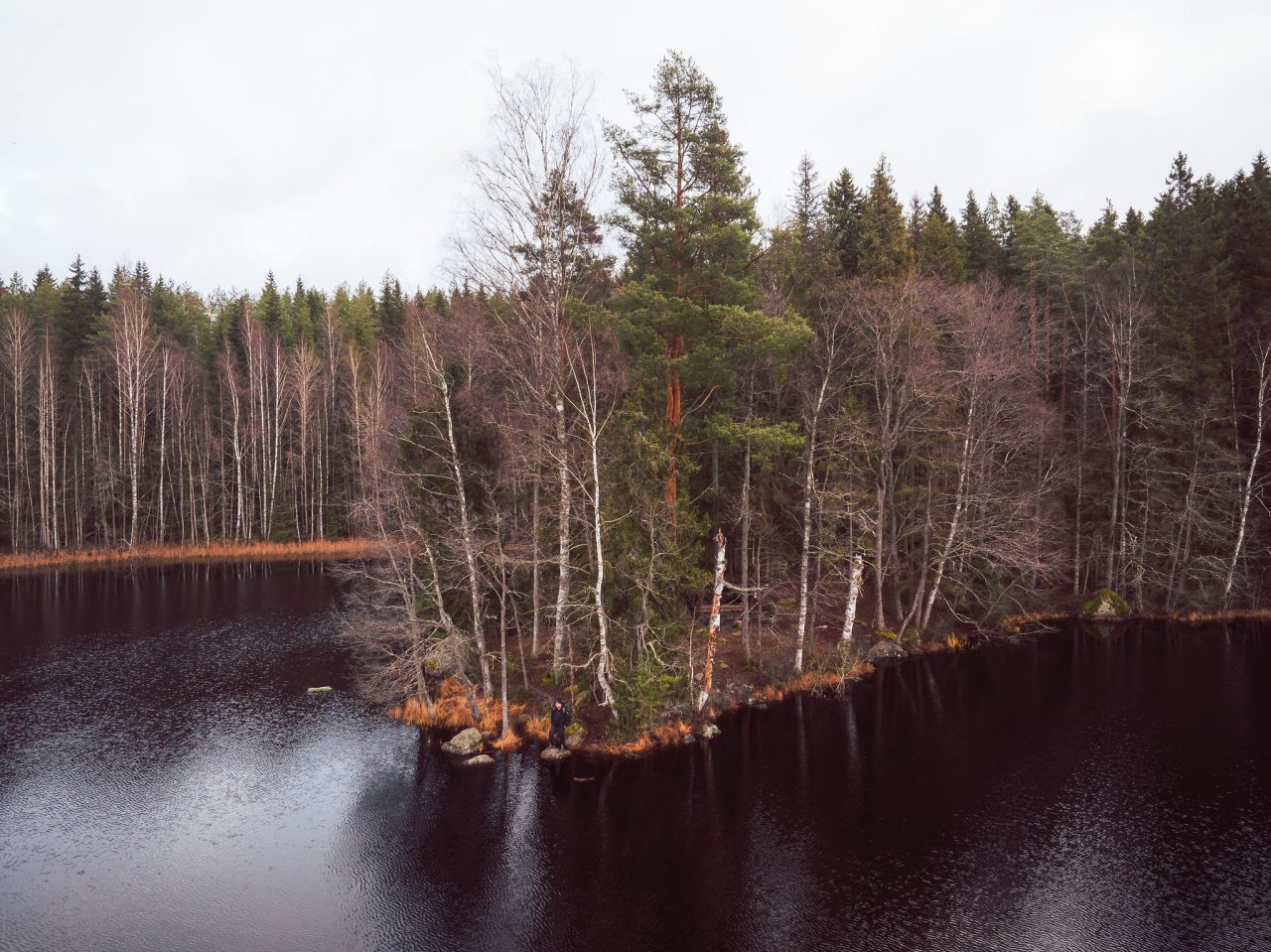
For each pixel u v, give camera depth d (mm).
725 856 15180
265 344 69125
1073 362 43062
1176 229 43906
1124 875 14305
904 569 34969
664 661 22344
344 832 16281
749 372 28875
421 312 28812
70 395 63656
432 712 23188
